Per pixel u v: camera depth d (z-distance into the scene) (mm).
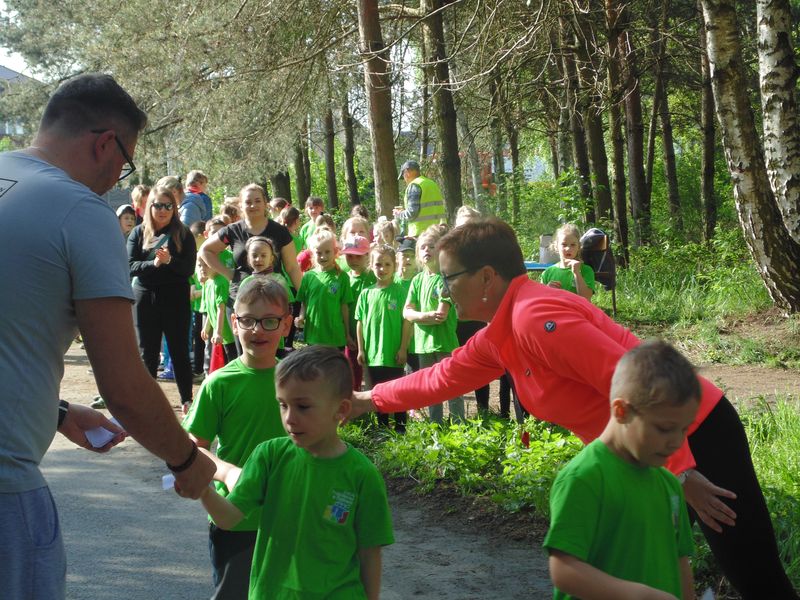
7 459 2592
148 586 4891
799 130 10938
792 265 11398
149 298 8594
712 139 20547
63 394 9719
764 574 3600
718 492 3320
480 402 8672
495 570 5016
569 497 2629
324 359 3174
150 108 19234
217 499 3184
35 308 2600
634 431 2582
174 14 18547
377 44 15141
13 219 2594
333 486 3199
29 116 30000
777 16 10734
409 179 13234
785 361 10547
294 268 8852
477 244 3439
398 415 7777
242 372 3930
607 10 17484
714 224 20875
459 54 16281
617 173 20328
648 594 2488
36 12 28453
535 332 3238
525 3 15508
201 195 12891
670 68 23922
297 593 3154
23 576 2615
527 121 23625
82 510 6121
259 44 17984
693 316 13133
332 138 30969
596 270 10422
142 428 2779
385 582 4871
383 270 8008
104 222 2715
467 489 6285
